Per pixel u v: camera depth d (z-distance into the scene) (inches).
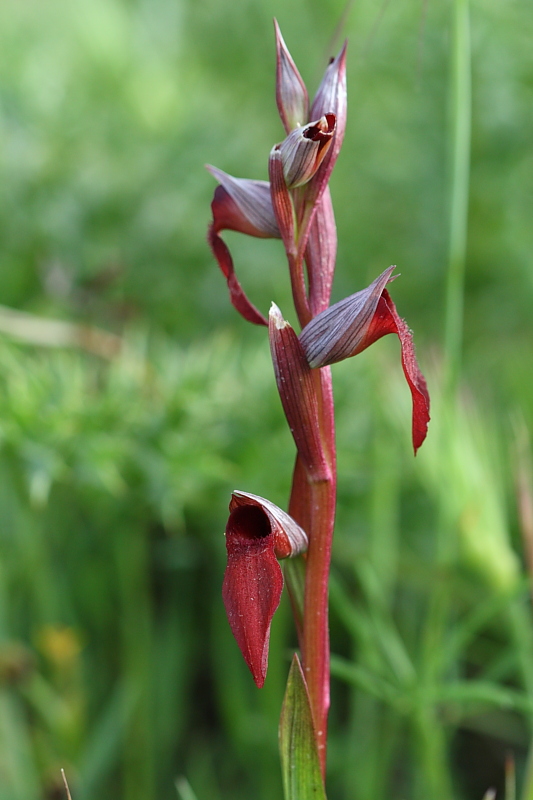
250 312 15.8
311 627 15.0
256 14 41.6
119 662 27.5
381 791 21.8
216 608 26.8
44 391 21.6
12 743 21.9
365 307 14.4
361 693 22.3
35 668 24.9
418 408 14.6
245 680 26.1
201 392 22.8
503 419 28.6
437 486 21.0
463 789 25.2
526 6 33.6
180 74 41.6
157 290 31.6
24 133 33.0
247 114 39.5
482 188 34.2
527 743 24.9
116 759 25.0
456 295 19.6
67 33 42.4
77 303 30.3
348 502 25.0
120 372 23.0
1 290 30.3
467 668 26.2
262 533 14.6
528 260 34.3
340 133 14.8
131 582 25.6
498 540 20.0
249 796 24.2
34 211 31.3
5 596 24.5
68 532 27.6
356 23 38.6
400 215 35.5
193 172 33.2
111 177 32.4
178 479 22.3
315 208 14.9
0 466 23.6
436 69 34.0
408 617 26.0
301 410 14.6
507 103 33.8
